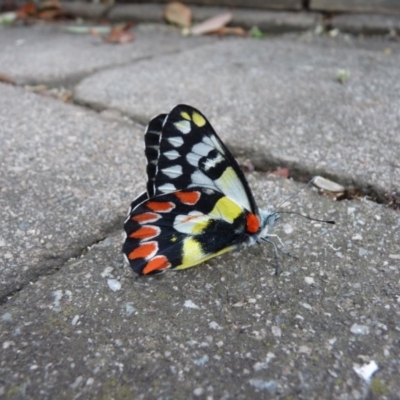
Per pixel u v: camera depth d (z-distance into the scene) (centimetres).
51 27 33
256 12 32
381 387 10
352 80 23
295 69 24
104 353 11
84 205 15
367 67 24
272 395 10
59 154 18
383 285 12
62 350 11
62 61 26
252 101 21
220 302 12
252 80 23
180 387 10
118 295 12
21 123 20
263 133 19
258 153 18
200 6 33
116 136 19
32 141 18
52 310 12
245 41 29
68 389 10
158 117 12
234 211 12
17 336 11
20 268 13
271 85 23
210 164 12
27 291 12
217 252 13
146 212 12
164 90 22
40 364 10
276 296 12
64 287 12
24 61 26
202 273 13
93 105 21
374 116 20
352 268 13
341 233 14
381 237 14
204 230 12
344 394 10
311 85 22
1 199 15
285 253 13
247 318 12
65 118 20
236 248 13
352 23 30
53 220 14
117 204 15
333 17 31
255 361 10
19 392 10
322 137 18
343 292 12
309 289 12
